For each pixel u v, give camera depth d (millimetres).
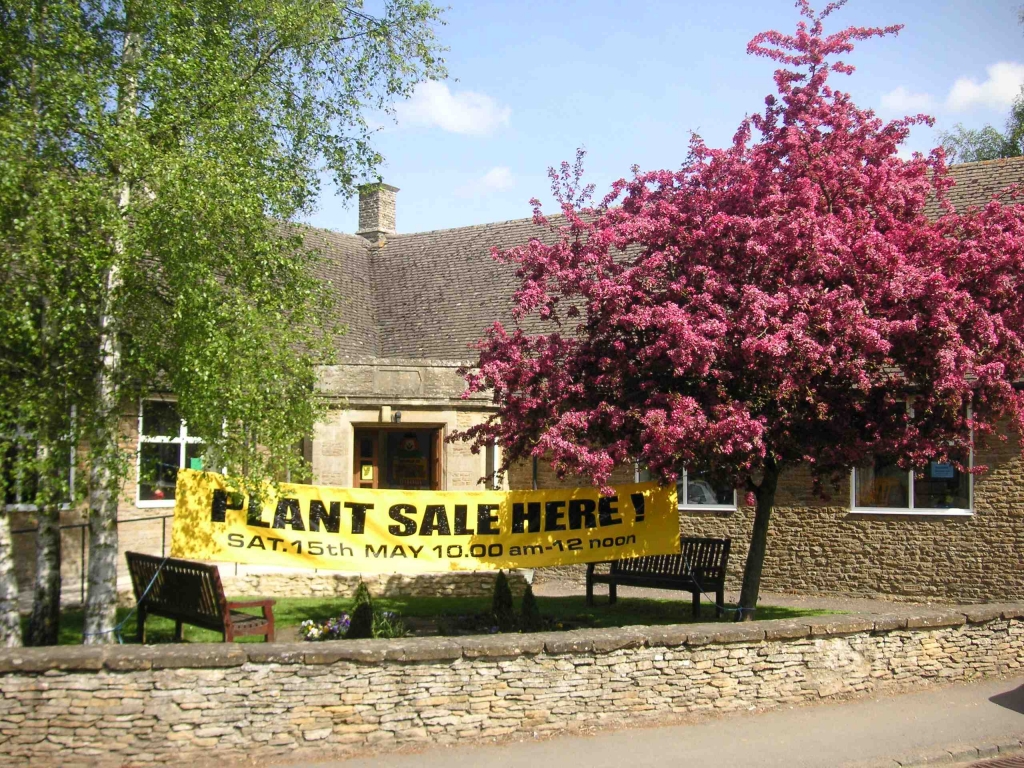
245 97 10766
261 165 10617
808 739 7977
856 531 16109
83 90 9352
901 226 10930
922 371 10133
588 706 8070
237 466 9656
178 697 7184
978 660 9852
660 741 7875
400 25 12922
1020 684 9758
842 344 9617
